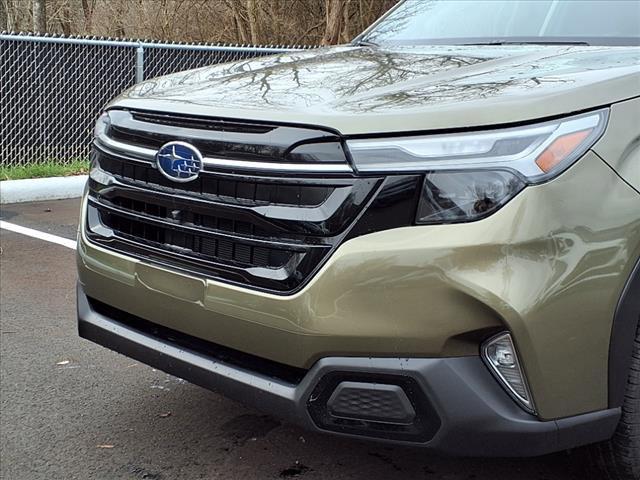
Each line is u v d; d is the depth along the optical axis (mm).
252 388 2416
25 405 3518
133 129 2732
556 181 2180
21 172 8945
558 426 2240
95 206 2914
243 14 18547
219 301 2441
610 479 2666
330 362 2234
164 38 19672
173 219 2582
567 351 2201
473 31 3869
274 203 2324
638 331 2387
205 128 2504
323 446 3170
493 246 2115
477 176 2150
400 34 4109
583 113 2279
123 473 2969
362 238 2193
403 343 2160
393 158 2189
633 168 2328
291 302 2273
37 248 6309
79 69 9688
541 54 3086
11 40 9062
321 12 18500
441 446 2195
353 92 2562
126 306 2779
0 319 4621
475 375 2162
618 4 3582
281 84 2787
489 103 2246
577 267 2184
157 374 3879
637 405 2426
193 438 3236
